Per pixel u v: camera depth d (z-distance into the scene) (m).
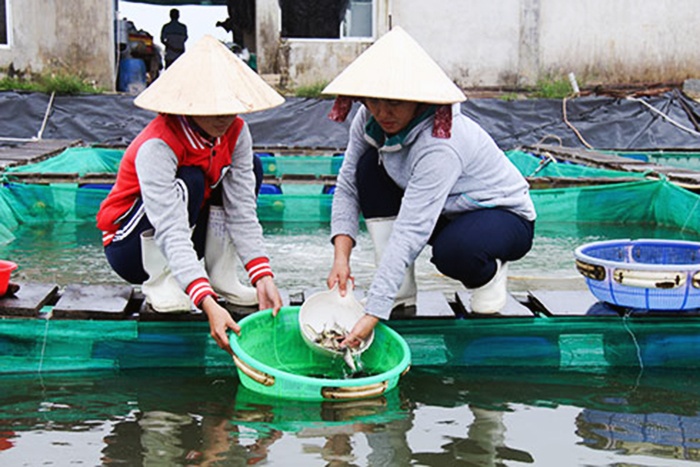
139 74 12.67
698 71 12.29
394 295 2.64
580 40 12.23
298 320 2.80
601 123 10.95
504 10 12.16
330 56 12.34
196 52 2.63
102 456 2.18
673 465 2.17
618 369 2.99
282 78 12.34
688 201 6.22
